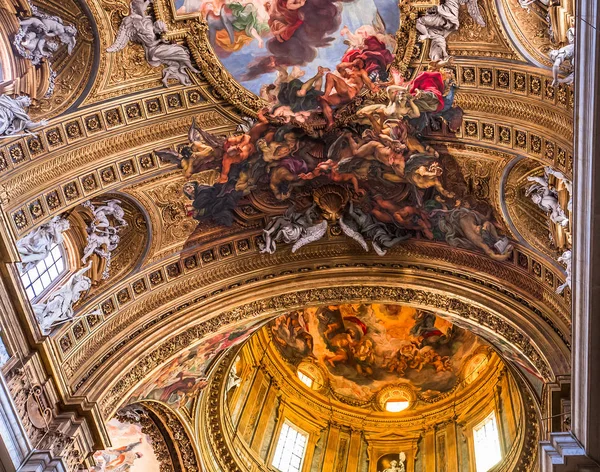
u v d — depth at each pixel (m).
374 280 19.80
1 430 14.12
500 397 24.36
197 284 19.59
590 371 13.51
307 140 18.88
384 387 27.28
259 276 19.95
